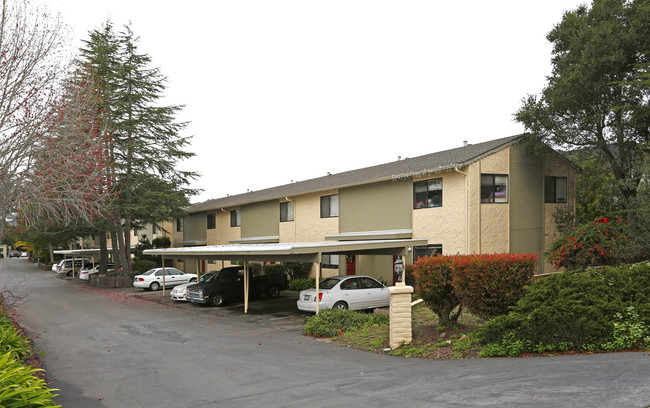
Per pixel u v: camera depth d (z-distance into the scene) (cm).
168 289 2936
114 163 3006
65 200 1316
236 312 1864
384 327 1291
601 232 1338
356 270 2412
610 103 1667
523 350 883
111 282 3247
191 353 1124
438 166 1927
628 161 1719
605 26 1598
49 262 6034
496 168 1889
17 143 1232
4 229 1362
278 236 3117
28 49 1236
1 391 480
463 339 1021
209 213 4131
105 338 1370
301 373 888
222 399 734
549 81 1938
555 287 935
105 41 3203
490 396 616
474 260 1009
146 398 762
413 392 681
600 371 678
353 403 655
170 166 3397
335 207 2609
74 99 1361
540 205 2002
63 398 777
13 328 1128
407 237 2083
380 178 2180
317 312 1464
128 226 3362
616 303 880
